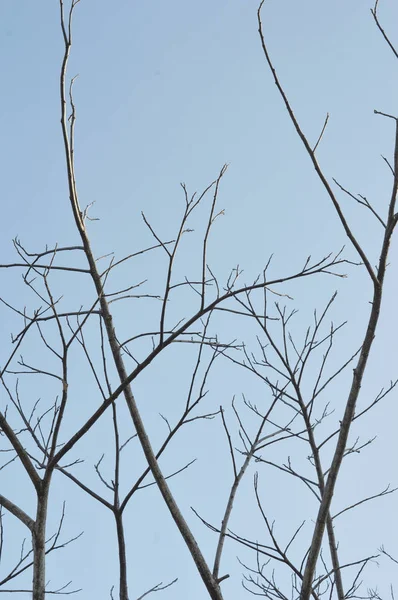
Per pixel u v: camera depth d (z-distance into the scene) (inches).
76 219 191.0
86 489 195.3
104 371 190.9
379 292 165.5
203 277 170.4
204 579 167.2
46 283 177.0
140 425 184.9
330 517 235.5
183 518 173.9
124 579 192.1
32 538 168.7
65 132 184.5
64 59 178.4
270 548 202.8
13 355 178.5
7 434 171.5
